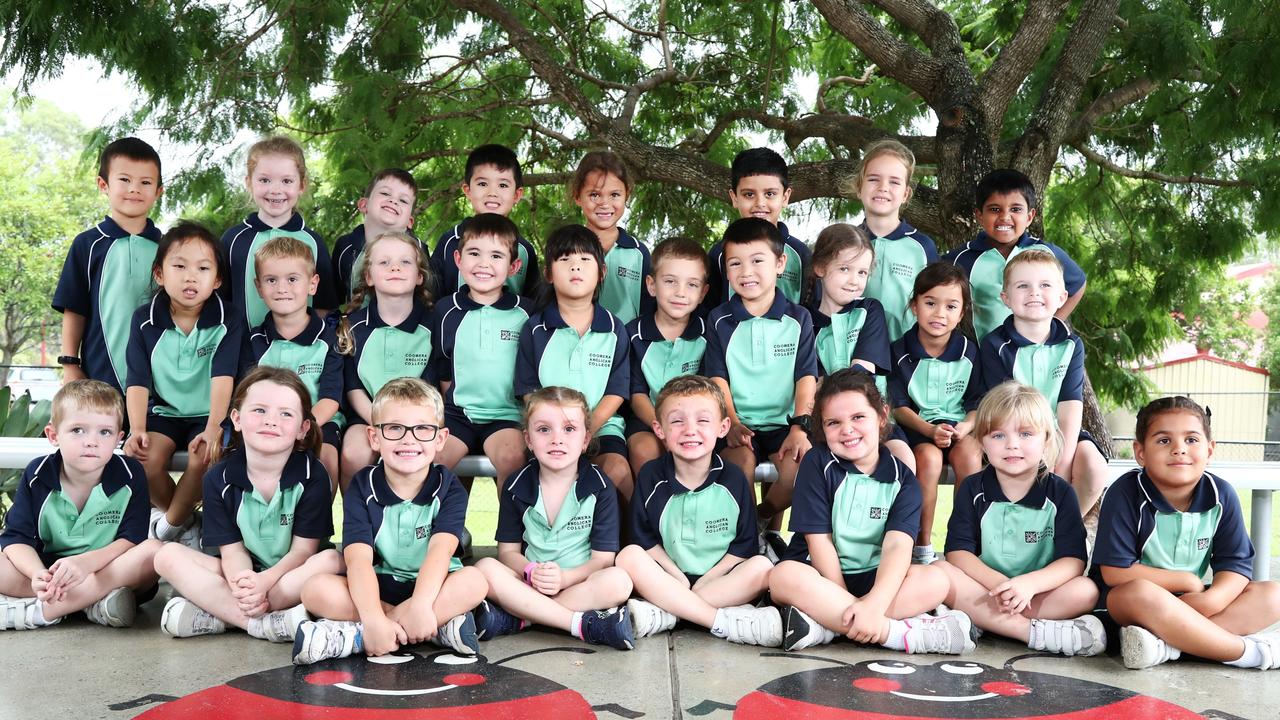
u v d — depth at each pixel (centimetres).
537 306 376
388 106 708
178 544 303
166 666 260
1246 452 1388
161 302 365
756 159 419
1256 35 578
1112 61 690
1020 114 758
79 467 305
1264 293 2417
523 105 793
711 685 247
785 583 292
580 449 313
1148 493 291
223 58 635
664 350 376
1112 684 254
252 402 300
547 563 301
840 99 880
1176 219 786
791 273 411
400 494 298
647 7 870
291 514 308
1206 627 270
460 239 381
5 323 2722
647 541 321
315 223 770
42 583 291
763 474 364
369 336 375
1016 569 307
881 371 373
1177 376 1794
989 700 238
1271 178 698
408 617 275
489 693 238
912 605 292
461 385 368
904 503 307
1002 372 363
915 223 653
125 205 394
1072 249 835
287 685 244
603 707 228
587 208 423
